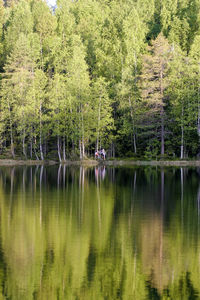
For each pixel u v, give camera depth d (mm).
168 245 18625
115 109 71938
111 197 30641
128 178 42812
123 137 69625
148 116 63594
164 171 50469
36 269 15984
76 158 68250
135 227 21625
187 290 14586
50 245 18562
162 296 14141
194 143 64312
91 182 39469
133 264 16484
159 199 29797
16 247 18219
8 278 15266
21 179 42156
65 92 67375
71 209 26062
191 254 17562
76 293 14289
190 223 22500
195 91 63000
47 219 23234
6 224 22078
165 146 66938
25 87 68750
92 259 16891
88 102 66625
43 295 14195
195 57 66000
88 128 66625
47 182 39562
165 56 63812
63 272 15742
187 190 34156
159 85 63656
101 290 14500
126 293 14305
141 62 71750
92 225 21906
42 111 70250
